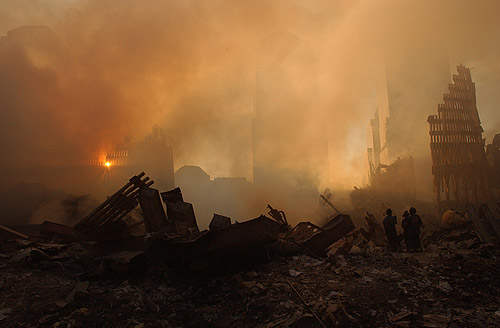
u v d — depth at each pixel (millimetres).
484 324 4754
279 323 5055
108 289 6074
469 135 17562
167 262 7082
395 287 6117
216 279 6711
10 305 5219
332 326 4934
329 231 8695
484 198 16797
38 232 11383
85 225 9000
